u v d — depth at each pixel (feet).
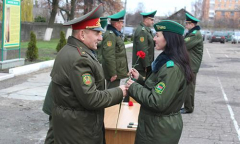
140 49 19.98
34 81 30.86
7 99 23.40
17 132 16.72
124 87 9.23
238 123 19.47
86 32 8.57
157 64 9.04
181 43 9.00
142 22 20.57
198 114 21.25
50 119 11.11
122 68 18.97
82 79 8.07
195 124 19.02
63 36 53.88
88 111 8.51
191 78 8.97
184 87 8.97
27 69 35.40
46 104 11.16
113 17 18.34
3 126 17.54
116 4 98.07
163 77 8.61
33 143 15.34
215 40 130.62
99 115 8.84
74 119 8.38
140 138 9.20
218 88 31.12
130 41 108.17
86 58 8.24
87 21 8.49
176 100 8.93
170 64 8.65
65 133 8.53
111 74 18.28
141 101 8.84
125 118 13.47
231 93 28.78
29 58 42.80
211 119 20.16
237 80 36.42
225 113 21.74
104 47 18.11
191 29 20.18
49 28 90.43
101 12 8.73
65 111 8.45
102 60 18.58
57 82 8.38
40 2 138.41
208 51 83.25
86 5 93.35
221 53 77.36
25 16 96.68
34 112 20.45
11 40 36.09
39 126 17.81
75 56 8.19
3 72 33.14
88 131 8.54
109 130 12.37
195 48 19.79
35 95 25.02
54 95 8.66
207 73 41.73
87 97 8.06
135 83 9.24
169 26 8.96
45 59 44.98
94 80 8.43
